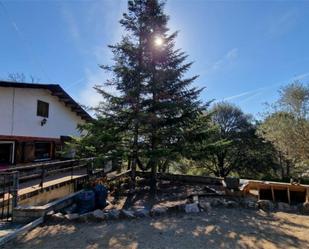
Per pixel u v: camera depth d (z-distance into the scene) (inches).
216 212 319.3
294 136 600.1
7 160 495.5
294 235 243.3
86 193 342.3
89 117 745.6
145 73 454.0
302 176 743.7
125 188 484.7
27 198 323.3
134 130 465.1
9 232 232.1
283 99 647.1
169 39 468.8
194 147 461.7
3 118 476.1
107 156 435.5
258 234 243.6
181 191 462.0
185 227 260.2
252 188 397.7
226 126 1072.2
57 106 627.5
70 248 207.0
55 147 616.7
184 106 457.1
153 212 300.5
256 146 1045.8
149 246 212.1
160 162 526.9
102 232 243.0
